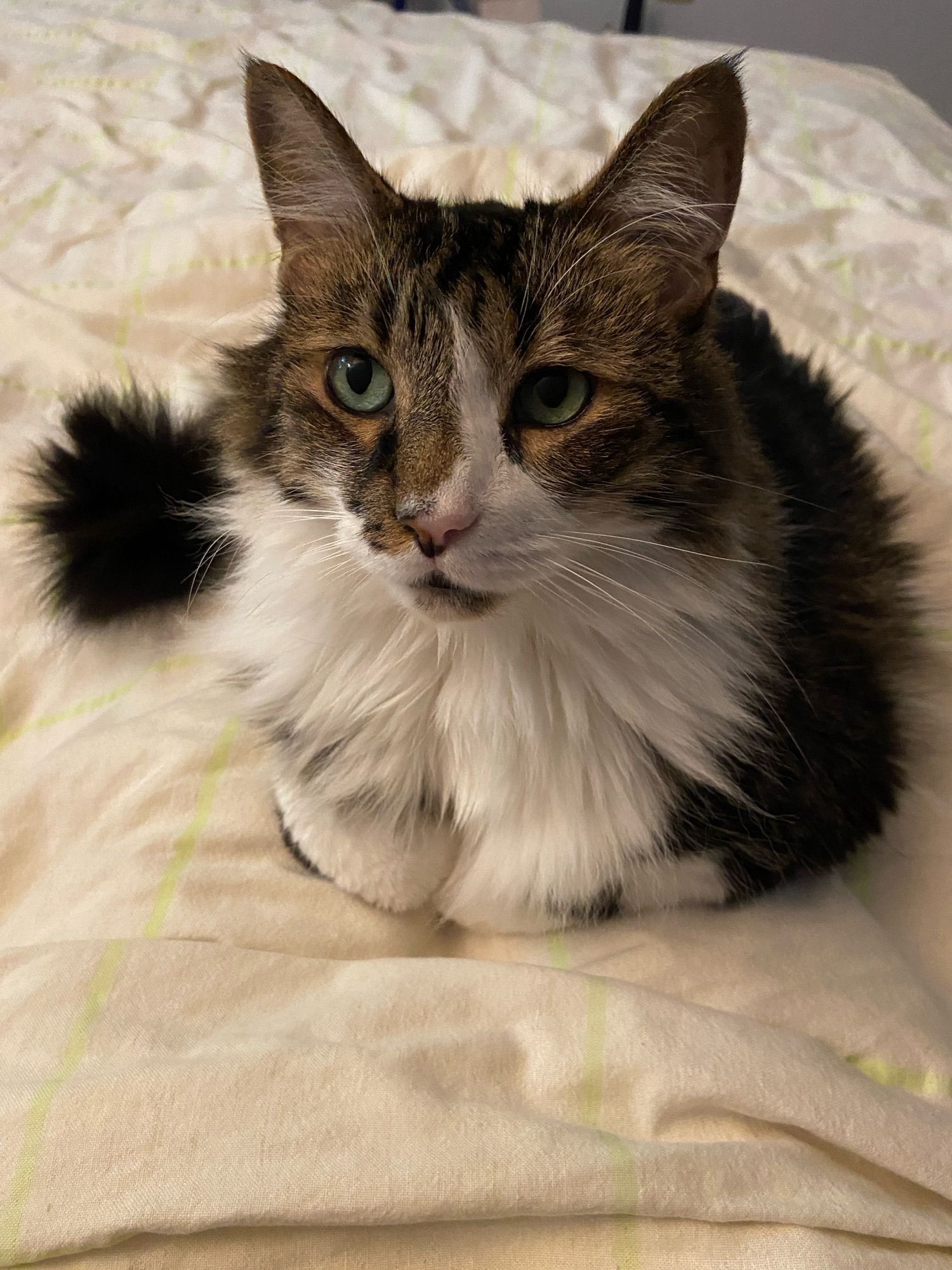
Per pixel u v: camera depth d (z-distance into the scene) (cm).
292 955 28
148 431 39
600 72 71
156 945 27
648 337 24
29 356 46
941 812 32
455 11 92
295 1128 23
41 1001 25
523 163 55
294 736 30
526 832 28
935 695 35
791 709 28
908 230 55
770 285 51
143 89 66
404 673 27
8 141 61
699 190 24
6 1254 21
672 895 29
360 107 64
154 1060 24
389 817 30
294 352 26
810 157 63
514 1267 22
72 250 53
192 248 50
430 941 31
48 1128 22
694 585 25
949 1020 28
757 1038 25
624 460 24
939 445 44
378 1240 22
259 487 27
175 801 32
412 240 24
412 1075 24
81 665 37
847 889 30
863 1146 24
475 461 23
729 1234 23
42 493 39
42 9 76
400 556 23
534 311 23
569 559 24
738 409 27
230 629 32
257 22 75
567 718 27
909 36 97
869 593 33
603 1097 25
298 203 26
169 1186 22
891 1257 22
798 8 97
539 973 27
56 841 31
